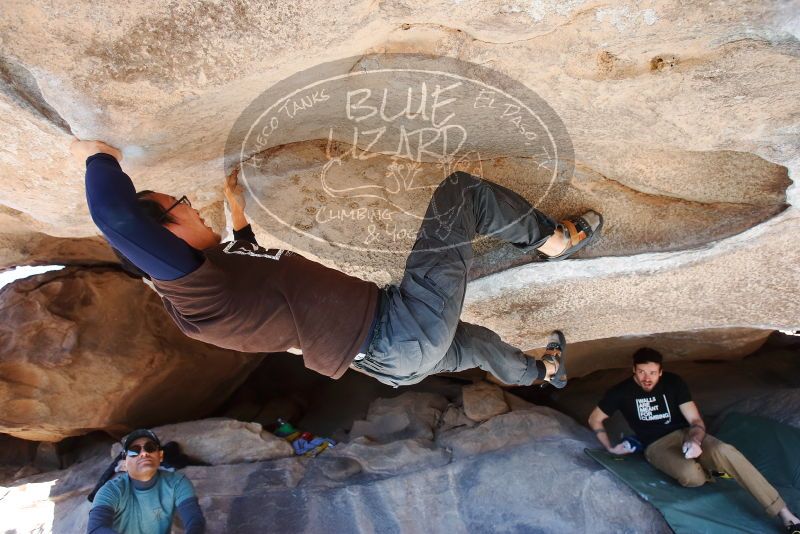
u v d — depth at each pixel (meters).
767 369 4.53
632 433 4.06
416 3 1.40
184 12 1.37
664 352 4.43
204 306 1.59
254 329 1.66
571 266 2.68
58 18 1.34
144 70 1.47
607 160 2.28
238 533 3.57
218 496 3.77
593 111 1.83
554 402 4.76
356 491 3.75
